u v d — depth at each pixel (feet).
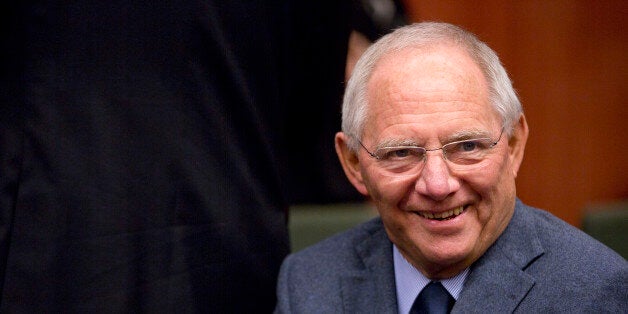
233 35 13.23
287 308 13.21
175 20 12.76
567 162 26.78
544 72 26.53
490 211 11.69
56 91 12.41
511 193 12.05
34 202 12.47
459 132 11.21
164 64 12.83
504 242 12.17
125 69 12.65
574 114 26.66
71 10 12.34
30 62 12.34
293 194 18.29
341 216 18.11
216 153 13.44
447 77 11.38
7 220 12.44
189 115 13.12
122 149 12.76
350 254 13.62
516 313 11.52
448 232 11.55
